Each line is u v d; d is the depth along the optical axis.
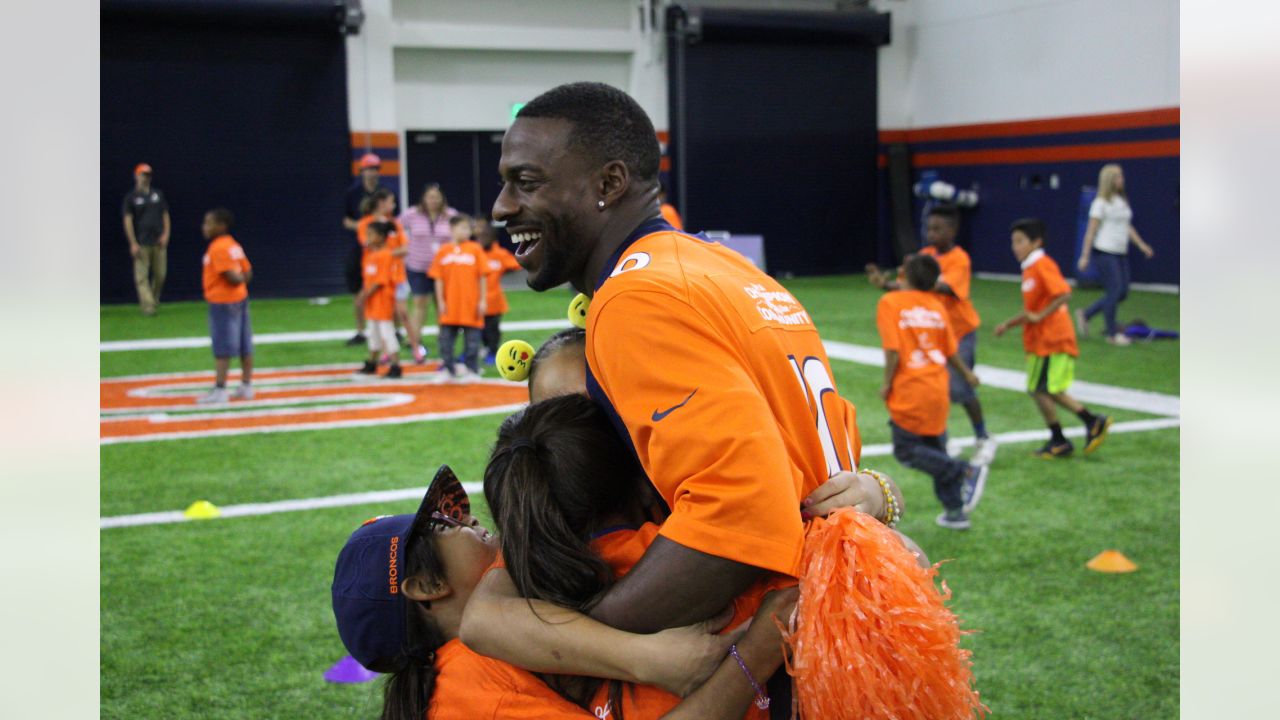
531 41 20.47
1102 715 3.58
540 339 13.02
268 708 3.70
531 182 1.72
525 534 1.60
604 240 1.75
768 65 21.95
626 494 1.68
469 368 11.17
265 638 4.33
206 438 8.13
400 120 20.27
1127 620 4.43
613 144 1.71
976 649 4.15
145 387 10.48
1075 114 19.28
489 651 1.59
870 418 8.70
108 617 4.55
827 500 1.63
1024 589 4.81
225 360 9.62
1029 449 7.68
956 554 5.33
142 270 16.97
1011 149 20.64
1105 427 7.34
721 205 22.00
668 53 21.31
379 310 11.04
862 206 23.12
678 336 1.52
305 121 19.36
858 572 1.47
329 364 11.94
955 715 1.49
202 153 18.89
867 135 22.89
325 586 4.94
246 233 19.30
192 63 18.62
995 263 21.34
